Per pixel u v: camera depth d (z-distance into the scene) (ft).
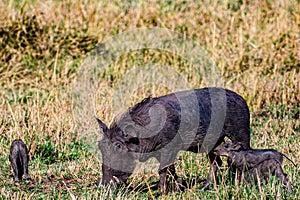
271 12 194.39
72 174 106.01
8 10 186.91
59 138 125.49
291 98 147.54
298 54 168.25
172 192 93.56
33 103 140.67
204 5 200.95
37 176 104.78
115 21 190.80
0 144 121.08
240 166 93.91
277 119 137.49
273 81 154.51
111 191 90.12
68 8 194.80
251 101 147.84
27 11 191.93
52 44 176.86
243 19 191.62
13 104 148.15
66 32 183.01
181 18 197.47
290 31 183.52
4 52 172.96
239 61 169.07
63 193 95.71
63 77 162.91
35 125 127.75
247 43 180.24
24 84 163.94
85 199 89.35
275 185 90.43
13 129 125.39
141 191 95.71
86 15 192.44
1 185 100.17
